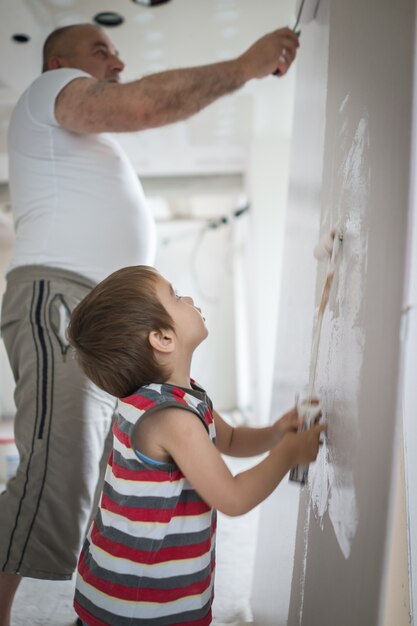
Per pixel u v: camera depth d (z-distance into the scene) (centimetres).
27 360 129
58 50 160
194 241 770
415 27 56
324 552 82
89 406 130
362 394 68
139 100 130
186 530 90
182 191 550
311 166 118
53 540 124
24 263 137
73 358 129
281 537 121
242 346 728
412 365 91
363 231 72
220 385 757
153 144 452
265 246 466
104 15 262
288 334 134
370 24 74
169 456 90
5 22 262
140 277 99
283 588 113
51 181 140
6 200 526
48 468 125
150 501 88
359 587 63
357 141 78
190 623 89
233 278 766
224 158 504
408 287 56
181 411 88
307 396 100
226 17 271
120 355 96
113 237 140
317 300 101
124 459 91
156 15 264
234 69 135
